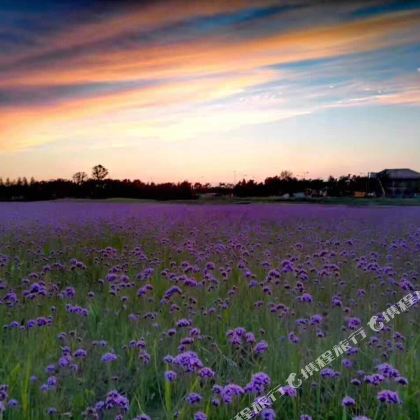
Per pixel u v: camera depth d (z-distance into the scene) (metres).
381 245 11.99
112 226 16.20
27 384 4.42
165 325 6.18
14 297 6.71
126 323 6.30
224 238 13.48
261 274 8.81
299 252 10.78
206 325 6.16
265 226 17.00
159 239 12.84
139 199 48.22
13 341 5.50
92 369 5.08
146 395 4.81
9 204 34.91
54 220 18.53
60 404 4.35
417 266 9.32
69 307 6.14
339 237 13.84
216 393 4.12
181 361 4.26
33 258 10.58
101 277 9.20
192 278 7.87
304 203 36.53
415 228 15.72
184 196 47.50
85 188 49.00
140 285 8.15
